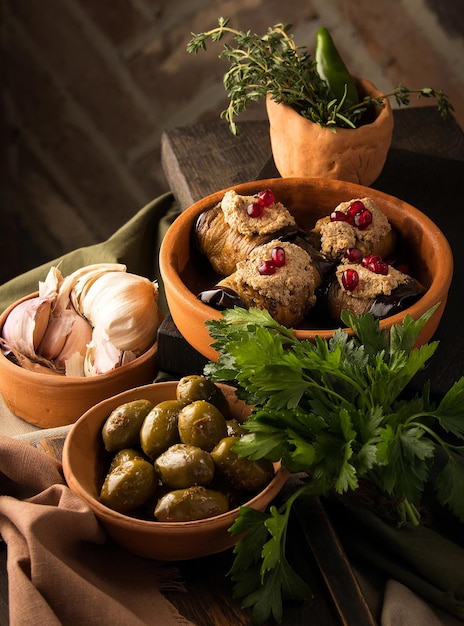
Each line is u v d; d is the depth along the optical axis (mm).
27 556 548
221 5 1062
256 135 897
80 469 581
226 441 564
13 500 570
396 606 569
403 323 579
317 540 580
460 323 686
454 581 584
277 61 727
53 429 648
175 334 669
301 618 559
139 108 1151
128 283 688
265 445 548
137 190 1216
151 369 685
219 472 566
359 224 668
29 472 593
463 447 556
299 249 639
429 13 1003
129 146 1186
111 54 1117
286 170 766
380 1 1011
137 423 585
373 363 574
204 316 608
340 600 557
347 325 595
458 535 620
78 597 536
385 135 740
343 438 549
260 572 546
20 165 1219
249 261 633
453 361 661
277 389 551
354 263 645
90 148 1195
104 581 561
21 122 1188
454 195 790
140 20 1086
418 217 680
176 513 548
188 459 556
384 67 1057
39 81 1152
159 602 558
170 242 663
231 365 579
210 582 574
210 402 593
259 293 619
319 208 715
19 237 1266
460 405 557
